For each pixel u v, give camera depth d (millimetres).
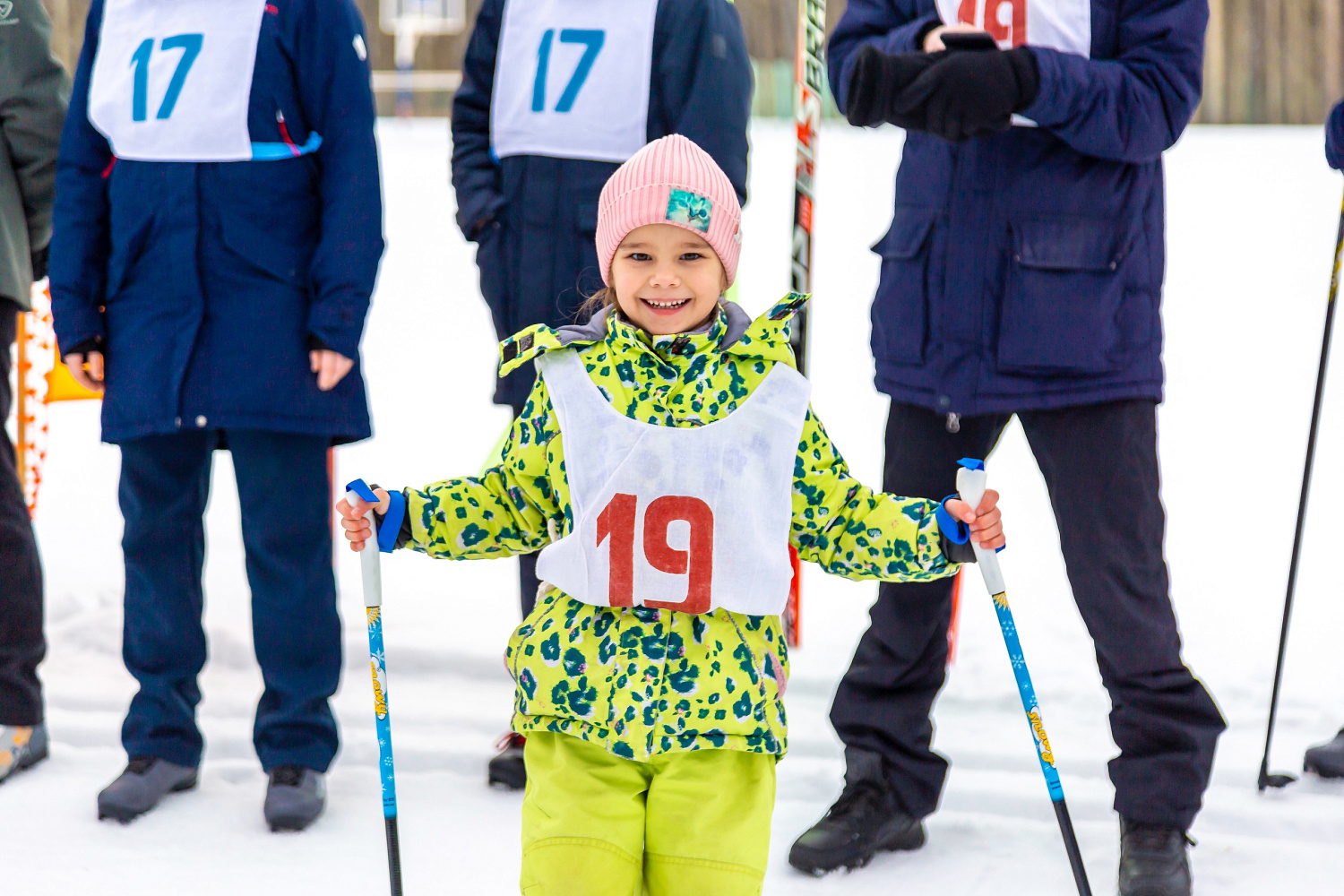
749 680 2725
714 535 2727
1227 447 8914
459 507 2869
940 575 2859
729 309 2920
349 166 4086
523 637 2828
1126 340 3596
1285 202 17234
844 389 9914
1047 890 3666
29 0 4414
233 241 4020
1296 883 3672
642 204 2840
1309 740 4664
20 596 4398
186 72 4043
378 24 30312
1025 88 3395
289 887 3637
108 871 3729
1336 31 27016
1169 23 3584
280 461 4109
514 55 4414
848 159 18891
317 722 4180
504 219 4438
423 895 3594
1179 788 3584
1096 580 3635
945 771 3934
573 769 2725
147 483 4176
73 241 4188
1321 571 6684
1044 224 3600
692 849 2682
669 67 4281
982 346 3660
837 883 3699
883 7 3977
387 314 13156
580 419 2797
